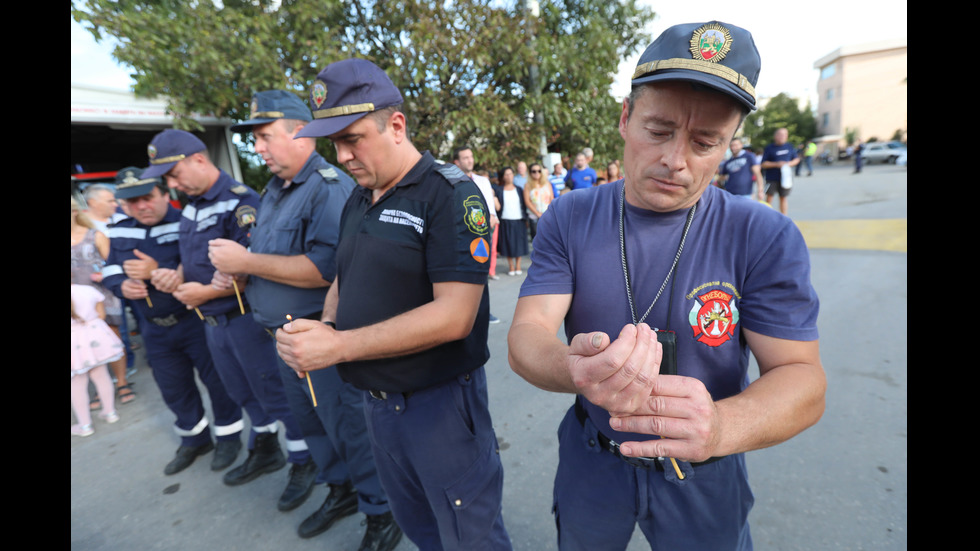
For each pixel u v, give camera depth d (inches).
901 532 68.1
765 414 27.5
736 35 26.7
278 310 72.1
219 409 101.8
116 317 153.6
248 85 236.5
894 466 80.0
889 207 325.7
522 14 283.7
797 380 30.0
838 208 344.5
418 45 247.8
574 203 39.0
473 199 50.8
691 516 38.1
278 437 109.7
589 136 350.0
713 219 33.9
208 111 253.9
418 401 52.8
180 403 100.7
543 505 81.9
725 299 33.5
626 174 33.4
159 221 95.2
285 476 97.3
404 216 51.5
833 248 223.1
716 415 25.1
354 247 54.2
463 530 56.3
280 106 70.4
